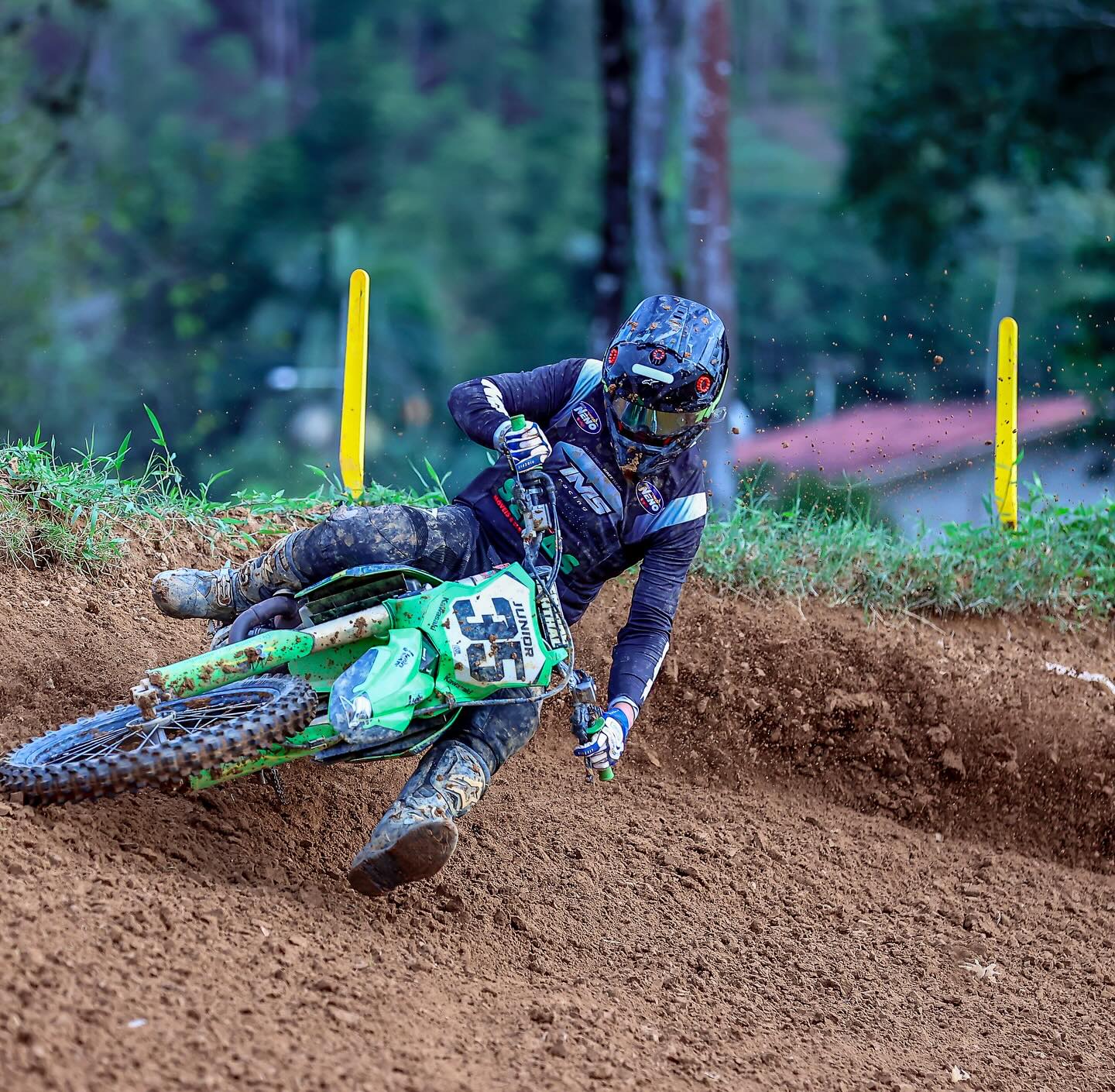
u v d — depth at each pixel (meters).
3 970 5.41
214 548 10.33
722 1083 6.63
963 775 10.67
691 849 9.49
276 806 7.89
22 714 7.79
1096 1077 7.72
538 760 9.99
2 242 36.97
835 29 140.38
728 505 12.80
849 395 50.94
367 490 11.74
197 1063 5.36
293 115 116.81
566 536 7.38
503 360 93.94
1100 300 34.94
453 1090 5.73
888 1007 8.18
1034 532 13.05
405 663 6.87
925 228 35.66
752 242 86.50
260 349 67.31
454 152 104.12
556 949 7.86
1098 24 32.03
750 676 10.77
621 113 29.28
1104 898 10.06
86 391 42.06
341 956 6.68
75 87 36.31
